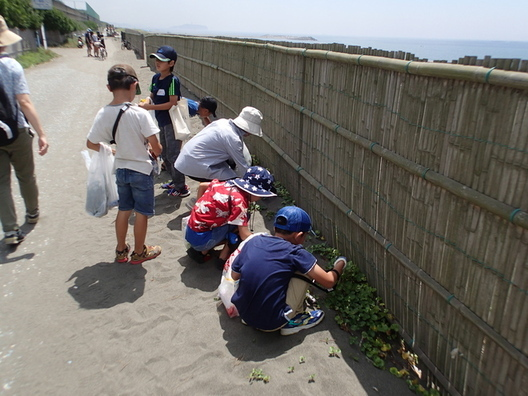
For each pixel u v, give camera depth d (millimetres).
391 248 3029
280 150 5578
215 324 3234
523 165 1888
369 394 2578
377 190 3211
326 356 2881
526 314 1931
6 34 3926
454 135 2314
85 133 9117
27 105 4035
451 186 2309
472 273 2256
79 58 30906
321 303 3424
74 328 3209
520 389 2008
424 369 2781
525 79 1802
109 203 3949
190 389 2648
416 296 2814
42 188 5957
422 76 2561
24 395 2627
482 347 2232
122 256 4074
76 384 2709
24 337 3109
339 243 4059
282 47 5094
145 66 23406
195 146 4531
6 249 4312
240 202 3635
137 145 3693
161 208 5336
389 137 2984
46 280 3807
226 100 8773
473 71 2072
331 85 3881
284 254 3002
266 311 2924
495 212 2018
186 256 4211
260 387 2643
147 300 3535
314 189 4566
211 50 10125
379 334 3092
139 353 2959
